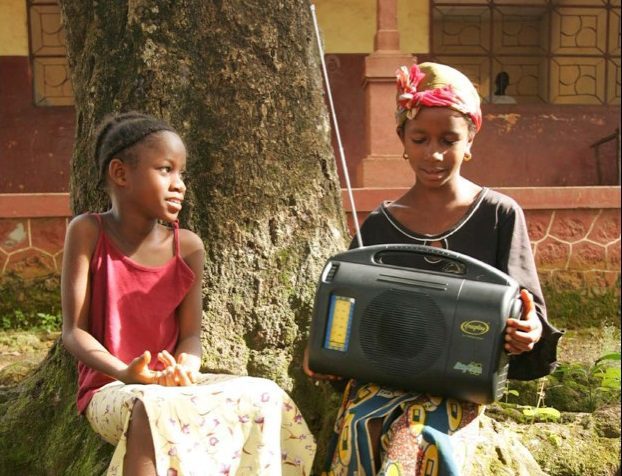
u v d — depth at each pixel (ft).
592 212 22.41
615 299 22.31
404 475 6.83
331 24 29.89
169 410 6.99
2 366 16.94
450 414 7.27
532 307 7.30
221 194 9.91
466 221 8.05
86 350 7.72
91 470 8.84
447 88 7.80
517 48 35.81
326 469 7.73
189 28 10.00
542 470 10.47
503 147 30.50
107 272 8.02
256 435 7.30
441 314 7.07
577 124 30.71
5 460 9.91
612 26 32.58
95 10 10.41
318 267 10.16
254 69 10.07
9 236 21.56
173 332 8.38
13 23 29.32
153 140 7.89
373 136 23.84
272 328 9.78
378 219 8.39
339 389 8.24
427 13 30.78
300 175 10.31
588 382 13.37
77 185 10.62
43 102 30.22
